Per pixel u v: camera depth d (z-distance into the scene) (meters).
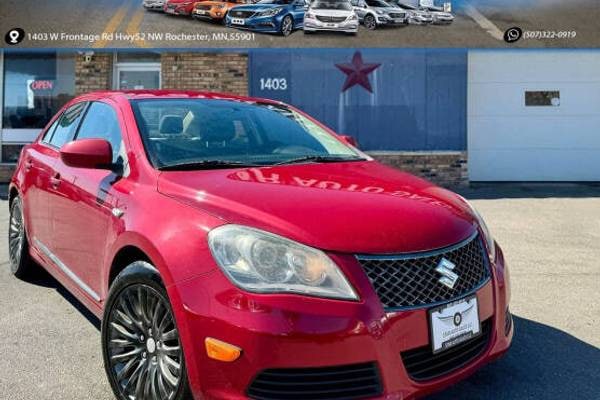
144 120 2.98
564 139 10.60
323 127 3.83
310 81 10.18
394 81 10.17
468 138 10.67
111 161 2.75
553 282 4.38
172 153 2.80
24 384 2.62
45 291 4.02
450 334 2.10
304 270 1.93
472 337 2.20
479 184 10.47
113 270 2.53
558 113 10.61
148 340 2.23
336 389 1.89
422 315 2.02
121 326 2.37
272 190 2.32
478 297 2.26
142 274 2.22
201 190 2.30
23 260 4.15
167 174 2.52
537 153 10.60
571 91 10.61
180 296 2.00
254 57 10.15
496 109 10.64
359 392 1.91
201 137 3.05
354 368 1.91
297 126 3.63
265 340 1.84
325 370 1.88
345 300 1.91
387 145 10.20
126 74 10.37
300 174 2.66
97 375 2.73
